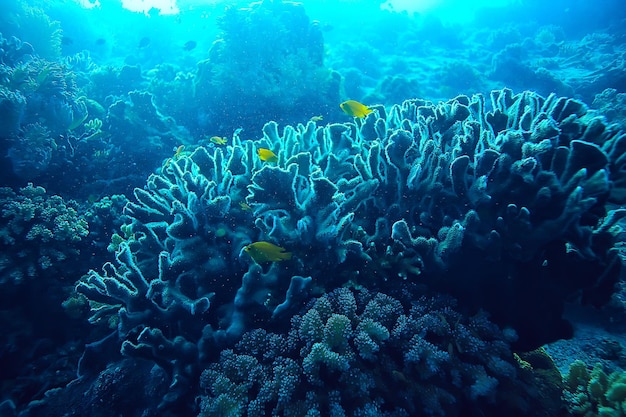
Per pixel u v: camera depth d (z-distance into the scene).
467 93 3.01
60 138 1.42
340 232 0.63
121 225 1.14
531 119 0.71
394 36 4.10
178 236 0.67
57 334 0.99
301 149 0.95
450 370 0.58
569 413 0.63
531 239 0.57
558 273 0.62
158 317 0.65
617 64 2.90
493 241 0.58
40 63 1.48
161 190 0.81
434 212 0.68
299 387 0.55
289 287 0.60
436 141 0.79
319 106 1.99
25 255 0.95
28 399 0.85
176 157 1.37
